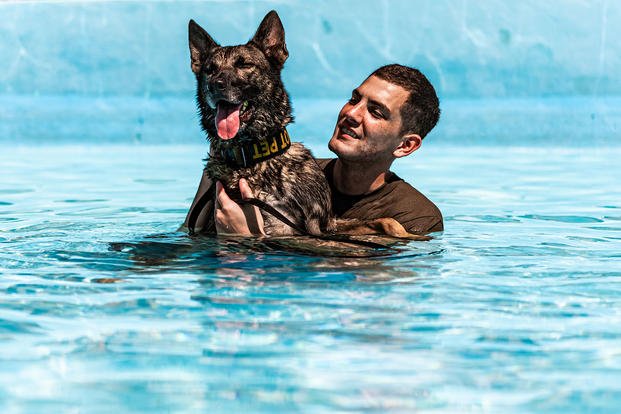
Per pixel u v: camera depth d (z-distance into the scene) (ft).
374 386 6.84
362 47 40.52
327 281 10.40
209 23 39.83
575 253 12.58
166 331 8.29
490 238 13.92
